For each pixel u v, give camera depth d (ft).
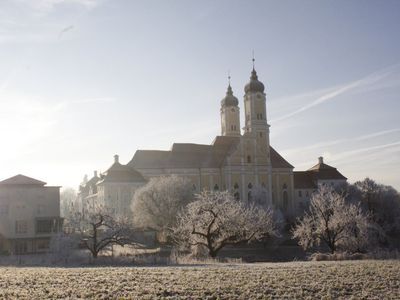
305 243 199.21
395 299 73.61
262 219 192.85
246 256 206.39
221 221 178.60
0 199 248.52
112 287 81.00
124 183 354.13
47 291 77.46
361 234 188.44
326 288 81.66
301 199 440.45
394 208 321.73
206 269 112.98
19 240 244.63
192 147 411.54
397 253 163.94
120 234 191.72
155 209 269.03
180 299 71.67
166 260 159.43
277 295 75.31
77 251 197.57
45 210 259.39
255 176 404.98
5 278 94.43
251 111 417.28
